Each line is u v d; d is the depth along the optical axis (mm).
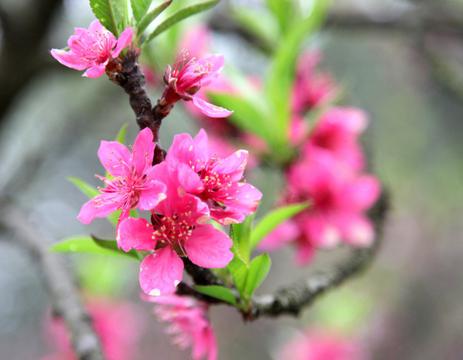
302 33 3094
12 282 10656
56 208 9719
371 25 4414
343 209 3018
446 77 4547
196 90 1679
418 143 10453
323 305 6223
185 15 1736
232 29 4191
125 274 4648
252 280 1914
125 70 1646
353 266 2691
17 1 3906
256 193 1697
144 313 9594
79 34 1641
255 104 3076
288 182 3129
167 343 10648
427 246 10695
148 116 1661
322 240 2988
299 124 3215
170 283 1630
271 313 2100
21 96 4480
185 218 1647
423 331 10125
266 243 3004
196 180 1611
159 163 1660
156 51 3273
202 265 1642
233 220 1638
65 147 5082
